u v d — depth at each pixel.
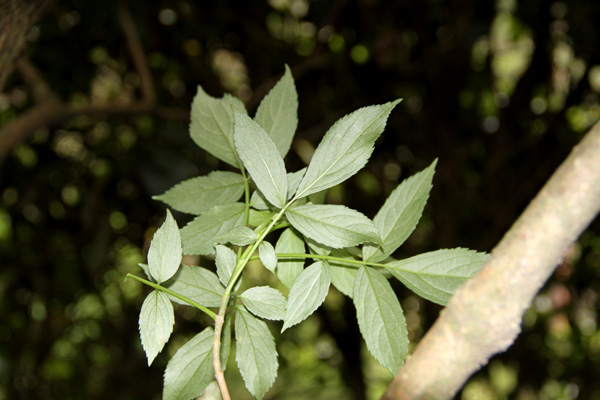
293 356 3.17
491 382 2.95
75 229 2.45
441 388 0.75
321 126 2.29
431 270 0.74
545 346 2.82
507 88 2.63
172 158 1.89
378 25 2.26
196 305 0.70
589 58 2.33
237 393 3.26
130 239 2.50
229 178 0.80
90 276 2.44
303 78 2.41
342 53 2.27
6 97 2.24
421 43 2.31
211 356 0.74
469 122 2.55
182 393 0.73
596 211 0.73
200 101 0.82
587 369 2.78
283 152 0.79
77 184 2.34
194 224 0.76
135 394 2.88
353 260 0.74
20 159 2.33
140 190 2.34
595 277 2.61
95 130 2.25
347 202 2.62
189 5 2.25
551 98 2.45
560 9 2.29
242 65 2.47
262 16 2.31
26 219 2.43
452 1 2.25
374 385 3.35
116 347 2.89
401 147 2.54
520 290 0.73
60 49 2.19
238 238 0.71
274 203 0.72
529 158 2.55
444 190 2.55
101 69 2.31
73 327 2.86
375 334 0.73
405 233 0.74
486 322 0.73
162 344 0.70
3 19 1.04
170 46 2.31
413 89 2.40
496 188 2.59
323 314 2.77
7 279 2.51
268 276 2.43
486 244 2.54
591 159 0.72
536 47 2.40
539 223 0.73
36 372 2.78
